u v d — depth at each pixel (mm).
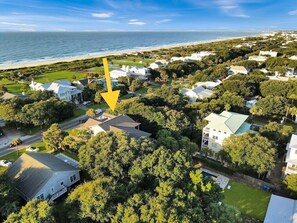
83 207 22500
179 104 61938
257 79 80625
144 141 33188
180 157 28781
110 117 53969
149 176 28469
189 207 23141
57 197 31656
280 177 38812
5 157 44906
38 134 55312
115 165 29875
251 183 37344
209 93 72938
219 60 145750
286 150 42625
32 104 58781
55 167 33094
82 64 146125
